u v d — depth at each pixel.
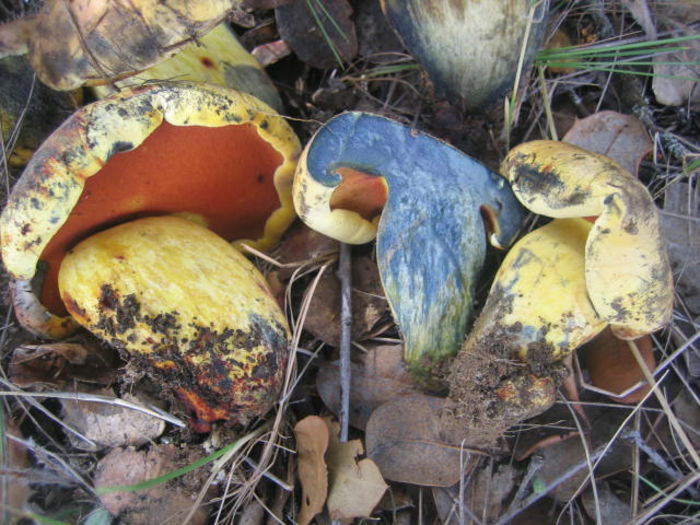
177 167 0.23
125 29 0.21
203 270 0.23
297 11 0.30
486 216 0.25
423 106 0.31
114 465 0.24
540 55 0.29
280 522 0.24
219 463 0.23
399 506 0.25
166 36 0.21
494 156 0.30
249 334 0.23
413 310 0.24
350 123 0.22
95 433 0.25
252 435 0.24
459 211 0.24
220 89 0.21
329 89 0.31
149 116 0.20
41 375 0.26
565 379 0.23
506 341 0.22
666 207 0.28
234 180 0.25
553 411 0.25
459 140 0.30
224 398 0.23
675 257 0.27
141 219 0.24
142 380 0.25
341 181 0.22
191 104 0.20
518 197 0.23
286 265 0.28
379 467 0.25
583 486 0.24
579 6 0.31
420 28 0.26
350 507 0.24
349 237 0.25
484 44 0.25
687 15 0.30
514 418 0.23
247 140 0.23
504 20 0.24
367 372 0.26
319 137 0.21
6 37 0.24
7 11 0.32
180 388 0.23
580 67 0.29
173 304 0.22
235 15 0.24
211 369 0.22
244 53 0.29
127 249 0.23
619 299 0.21
